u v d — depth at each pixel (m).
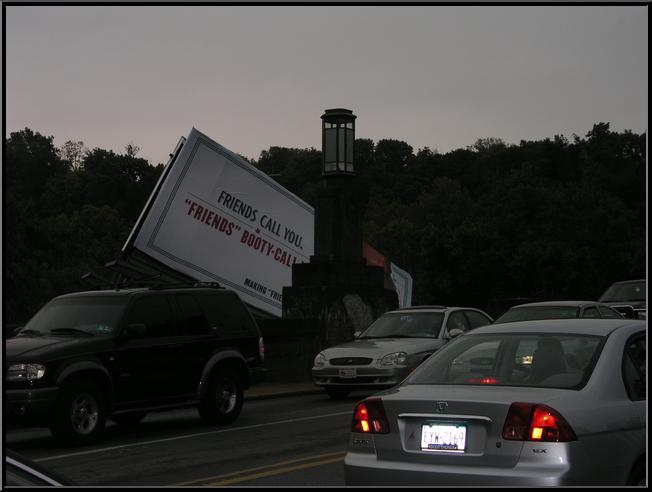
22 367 14.32
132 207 141.88
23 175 146.38
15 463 5.82
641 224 117.12
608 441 7.51
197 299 17.38
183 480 11.40
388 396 8.16
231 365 17.67
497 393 7.79
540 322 9.01
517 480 7.24
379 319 22.72
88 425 14.88
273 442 14.79
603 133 167.62
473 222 124.19
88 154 154.62
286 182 161.62
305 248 33.88
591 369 8.03
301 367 27.44
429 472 7.59
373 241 131.12
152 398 16.09
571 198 118.38
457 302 121.38
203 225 31.00
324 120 29.47
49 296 59.97
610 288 32.22
